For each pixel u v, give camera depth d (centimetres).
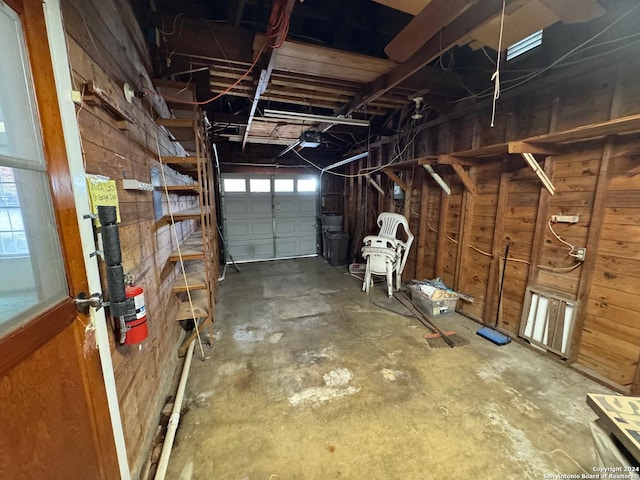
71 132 94
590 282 213
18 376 68
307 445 156
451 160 286
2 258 67
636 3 177
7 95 70
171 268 247
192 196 447
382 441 159
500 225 279
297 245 674
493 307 291
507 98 264
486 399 191
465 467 143
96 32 123
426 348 256
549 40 228
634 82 184
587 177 211
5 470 63
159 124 215
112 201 119
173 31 203
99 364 105
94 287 105
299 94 298
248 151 605
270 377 216
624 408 102
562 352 230
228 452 152
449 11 154
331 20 265
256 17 244
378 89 254
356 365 231
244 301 378
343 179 648
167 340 217
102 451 104
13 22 73
